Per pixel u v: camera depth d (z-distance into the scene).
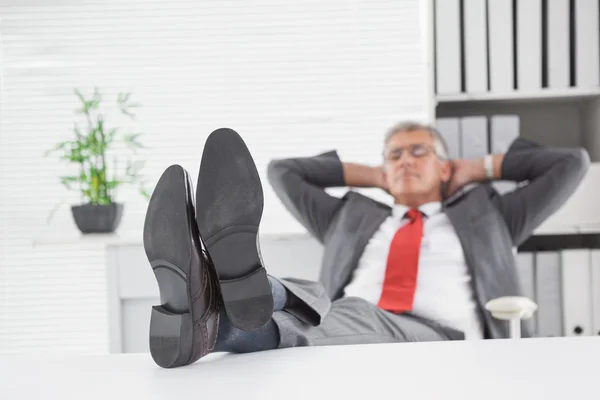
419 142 2.19
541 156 2.15
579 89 2.37
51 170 2.88
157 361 1.06
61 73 2.88
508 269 2.00
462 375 0.94
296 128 2.87
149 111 2.88
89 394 0.91
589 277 2.29
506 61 2.38
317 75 2.87
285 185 2.27
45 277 2.91
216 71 2.88
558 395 0.82
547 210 2.11
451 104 2.69
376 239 2.10
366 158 2.85
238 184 1.10
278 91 2.88
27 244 2.90
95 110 2.88
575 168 2.11
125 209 2.80
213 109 2.89
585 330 2.29
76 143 2.51
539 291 2.30
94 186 2.44
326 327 1.56
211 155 1.12
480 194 2.12
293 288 1.29
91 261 2.91
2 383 1.00
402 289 2.01
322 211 2.22
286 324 1.22
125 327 2.26
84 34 2.88
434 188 2.17
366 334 1.63
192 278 1.06
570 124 2.73
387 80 2.85
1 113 2.88
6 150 2.88
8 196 2.89
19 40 2.88
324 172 2.30
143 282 2.23
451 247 2.05
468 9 2.37
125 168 2.85
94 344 2.91
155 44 2.88
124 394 0.90
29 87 2.88
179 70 2.88
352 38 2.86
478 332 1.96
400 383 0.90
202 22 2.88
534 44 2.38
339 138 2.86
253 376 0.98
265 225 2.76
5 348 2.91
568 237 2.70
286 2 2.86
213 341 1.12
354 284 2.06
